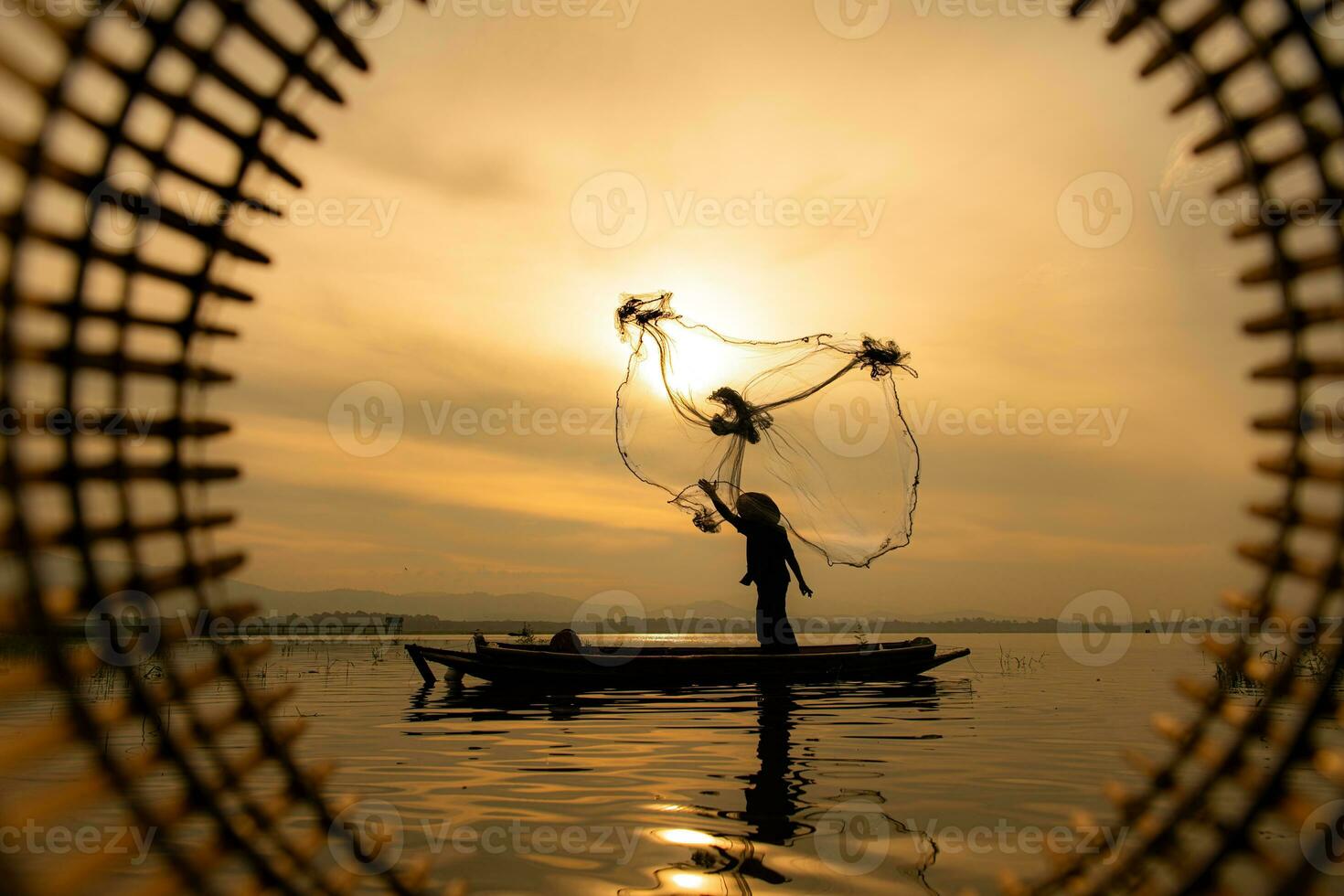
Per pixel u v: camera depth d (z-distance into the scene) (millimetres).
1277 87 1541
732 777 6340
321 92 1626
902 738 8258
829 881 3945
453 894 2719
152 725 1423
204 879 1469
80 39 1210
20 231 1176
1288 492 1626
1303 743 1559
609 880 3986
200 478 1583
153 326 1482
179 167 1454
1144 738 8227
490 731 8797
